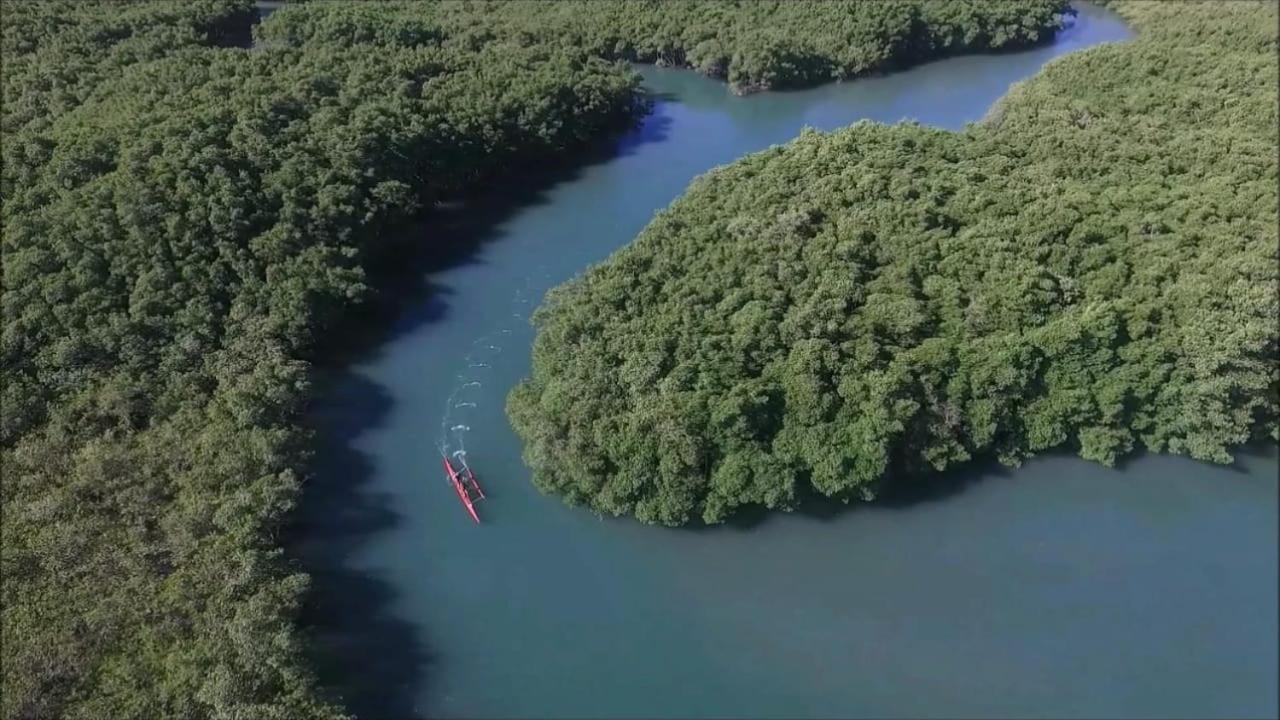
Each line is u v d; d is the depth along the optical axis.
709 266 94.81
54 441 79.38
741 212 101.12
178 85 118.25
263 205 103.25
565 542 80.62
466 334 105.44
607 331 89.00
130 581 69.31
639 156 142.12
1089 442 84.25
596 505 81.06
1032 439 84.31
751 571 77.81
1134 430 85.50
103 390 82.94
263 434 81.62
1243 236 91.38
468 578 77.56
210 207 98.44
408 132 119.00
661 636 72.88
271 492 76.25
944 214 96.88
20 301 87.25
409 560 79.06
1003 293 85.50
